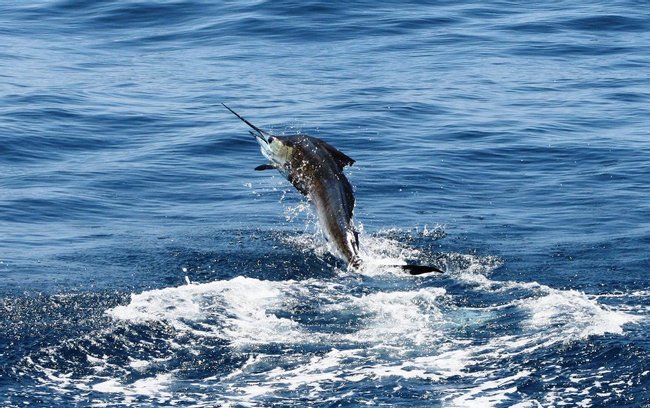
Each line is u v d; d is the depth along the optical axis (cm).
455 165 3756
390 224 3022
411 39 6081
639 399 1855
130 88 5041
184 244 2830
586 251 2752
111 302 2372
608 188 3450
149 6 6812
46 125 4284
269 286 2453
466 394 1894
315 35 6178
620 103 4766
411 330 2180
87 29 6406
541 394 1883
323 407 1867
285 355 2075
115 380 1995
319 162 2503
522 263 2652
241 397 1912
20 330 2206
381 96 4847
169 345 2130
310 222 3067
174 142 4094
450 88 5028
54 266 2645
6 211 3189
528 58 5688
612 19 6481
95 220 3133
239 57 5719
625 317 2211
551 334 2120
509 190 3450
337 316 2261
